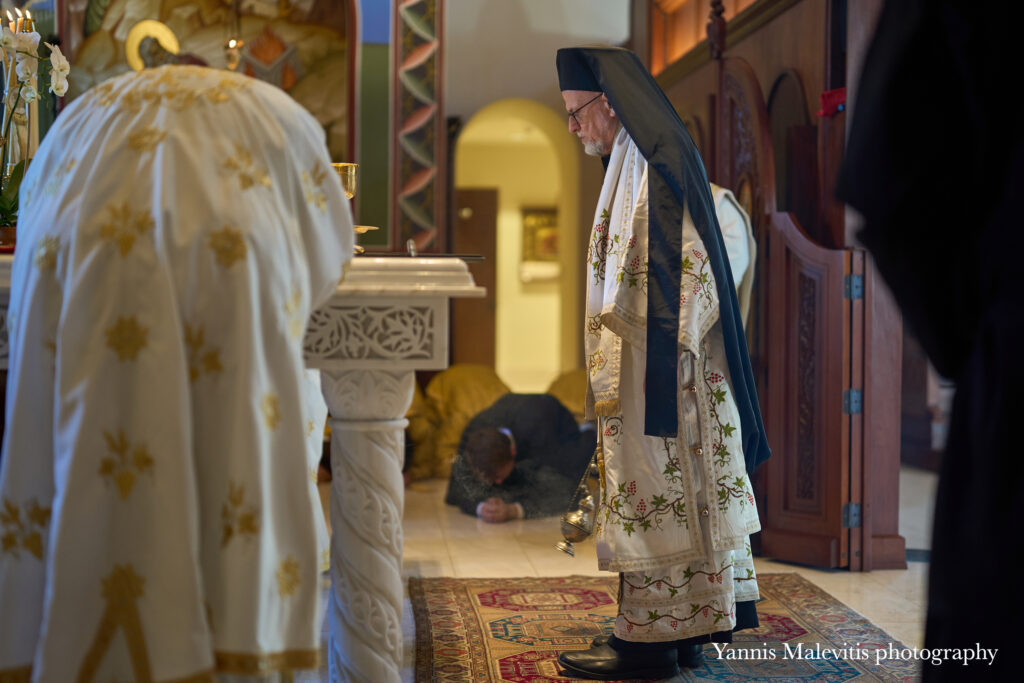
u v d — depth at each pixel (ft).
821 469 12.50
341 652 6.25
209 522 4.58
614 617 10.03
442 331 6.08
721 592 7.97
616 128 8.69
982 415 4.23
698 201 7.90
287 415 4.79
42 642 4.38
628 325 7.91
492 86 25.82
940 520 4.47
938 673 4.37
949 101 4.34
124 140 4.76
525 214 48.47
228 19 21.61
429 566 12.38
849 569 12.33
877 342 12.55
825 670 8.40
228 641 4.49
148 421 4.44
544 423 16.03
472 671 8.33
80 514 4.41
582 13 26.09
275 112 5.00
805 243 12.59
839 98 13.24
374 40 22.12
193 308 4.59
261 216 4.73
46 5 20.93
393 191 22.30
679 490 7.99
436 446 19.06
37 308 4.71
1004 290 4.20
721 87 15.24
